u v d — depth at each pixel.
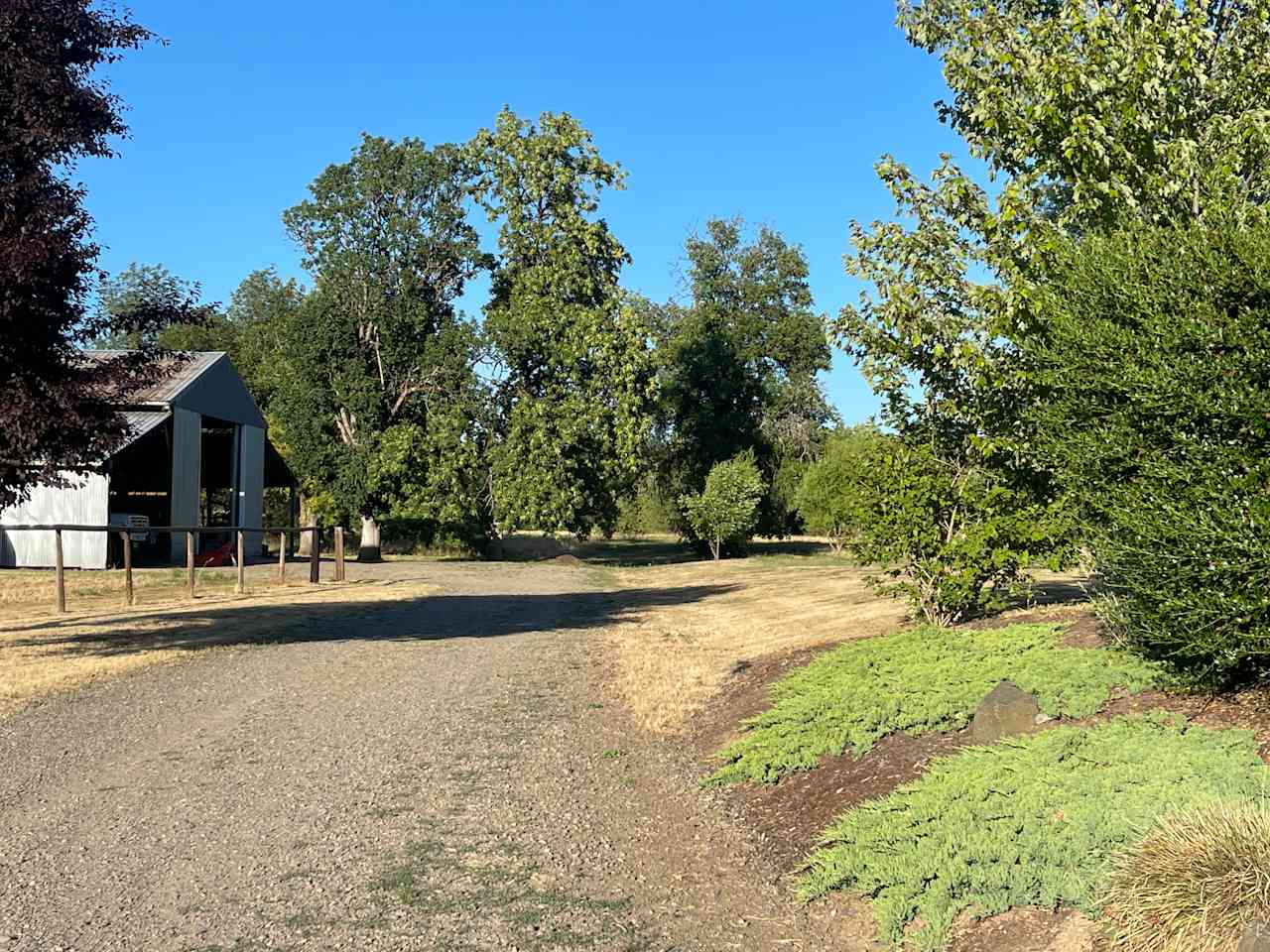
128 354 12.12
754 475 40.84
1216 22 9.35
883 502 11.24
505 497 37.53
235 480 36.38
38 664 11.86
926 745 6.61
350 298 41.88
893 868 4.71
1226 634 5.50
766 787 6.77
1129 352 5.89
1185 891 3.82
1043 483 10.27
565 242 39.34
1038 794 5.06
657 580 29.36
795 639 13.54
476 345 39.59
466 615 18.80
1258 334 5.32
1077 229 10.39
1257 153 7.97
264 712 9.52
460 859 5.66
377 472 39.19
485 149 40.97
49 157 11.05
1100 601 8.02
